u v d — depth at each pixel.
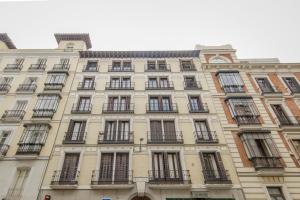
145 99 18.53
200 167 14.08
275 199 12.86
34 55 22.78
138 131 16.05
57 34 25.14
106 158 14.70
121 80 20.58
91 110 17.48
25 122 16.58
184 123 16.67
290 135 15.88
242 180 13.38
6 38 25.36
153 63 22.91
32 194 12.71
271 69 21.33
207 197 12.62
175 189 13.03
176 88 19.66
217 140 15.44
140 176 13.52
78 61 22.47
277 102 18.31
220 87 19.55
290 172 13.70
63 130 16.14
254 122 16.38
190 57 23.33
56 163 14.20
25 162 14.26
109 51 23.20
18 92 18.81
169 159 14.73
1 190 12.96
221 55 22.81
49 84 19.25
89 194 12.77
